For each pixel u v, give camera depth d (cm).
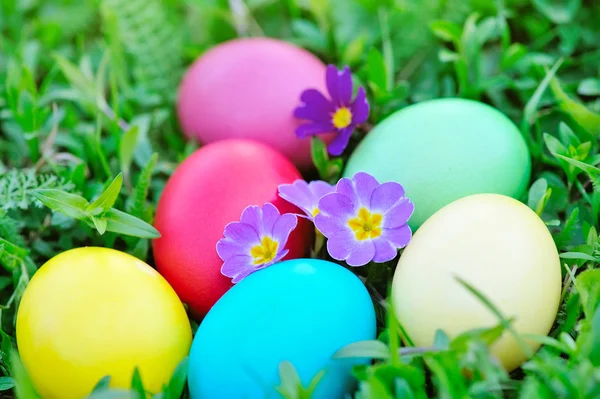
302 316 33
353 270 38
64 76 45
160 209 37
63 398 34
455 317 33
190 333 35
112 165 42
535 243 34
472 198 35
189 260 36
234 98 40
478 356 31
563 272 36
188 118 41
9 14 48
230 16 46
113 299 34
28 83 42
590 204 39
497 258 33
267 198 36
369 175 35
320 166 39
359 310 34
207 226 36
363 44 44
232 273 35
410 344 34
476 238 33
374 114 42
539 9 44
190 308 37
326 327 33
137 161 41
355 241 35
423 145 36
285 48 41
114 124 41
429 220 35
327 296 33
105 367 33
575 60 43
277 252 35
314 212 36
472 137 36
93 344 33
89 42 48
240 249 35
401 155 36
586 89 41
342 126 39
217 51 41
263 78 40
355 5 45
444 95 43
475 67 42
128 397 31
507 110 42
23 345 34
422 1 44
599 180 37
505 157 36
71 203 36
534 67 42
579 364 32
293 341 33
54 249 40
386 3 45
